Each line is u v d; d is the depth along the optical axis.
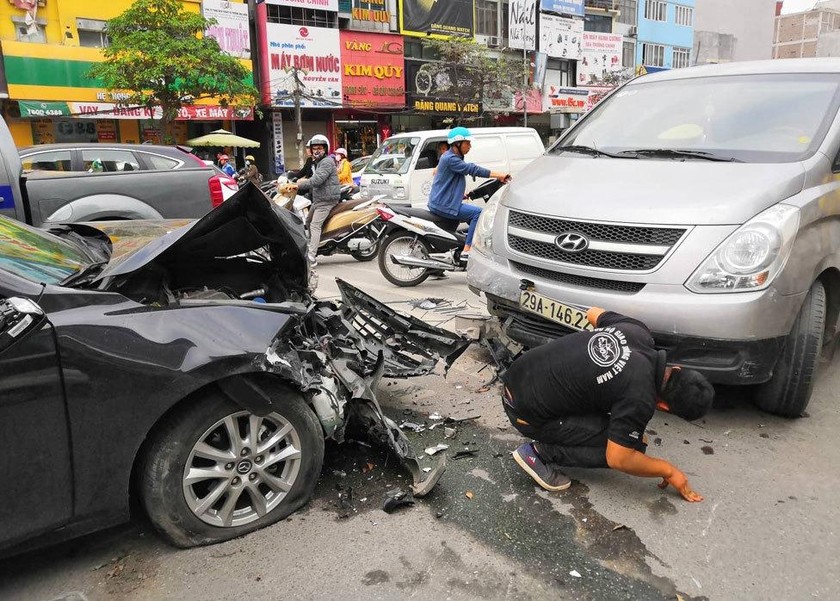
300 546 2.50
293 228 3.28
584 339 2.78
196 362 2.30
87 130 20.73
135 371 2.22
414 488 2.84
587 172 3.86
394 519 2.68
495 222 3.99
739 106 4.05
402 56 27.17
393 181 11.39
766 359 3.08
